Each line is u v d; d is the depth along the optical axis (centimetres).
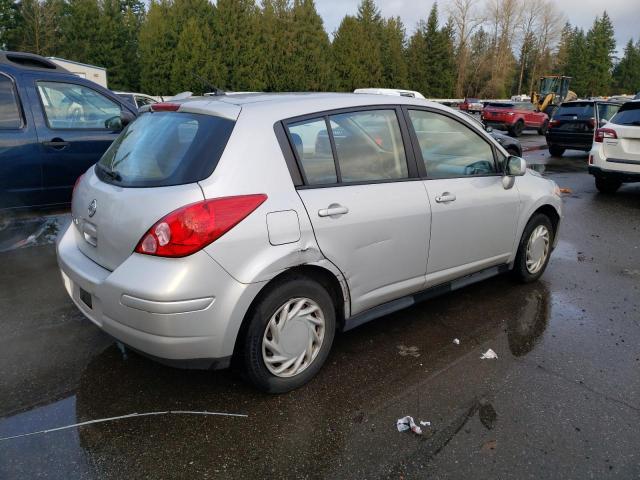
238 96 321
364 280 320
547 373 324
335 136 311
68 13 4191
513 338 371
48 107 540
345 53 4388
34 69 539
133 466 238
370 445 255
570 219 754
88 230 299
